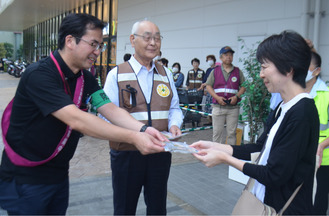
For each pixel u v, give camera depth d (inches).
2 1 852.6
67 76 64.5
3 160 64.8
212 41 312.7
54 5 700.7
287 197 55.7
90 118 60.8
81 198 135.9
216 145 70.9
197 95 293.7
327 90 95.3
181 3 352.5
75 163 187.5
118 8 495.2
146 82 92.3
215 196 142.8
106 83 92.4
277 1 245.6
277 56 55.3
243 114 167.6
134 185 89.0
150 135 67.4
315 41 220.1
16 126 62.5
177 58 366.6
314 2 220.8
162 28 389.4
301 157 54.0
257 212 57.1
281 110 62.2
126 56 219.5
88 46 62.8
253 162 67.6
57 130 62.8
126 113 78.8
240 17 279.4
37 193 63.2
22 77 62.0
